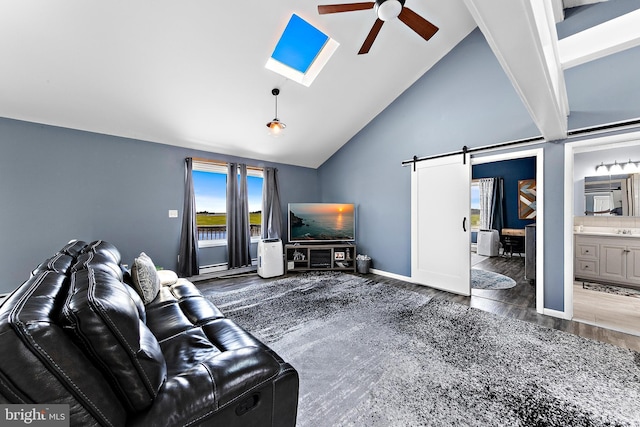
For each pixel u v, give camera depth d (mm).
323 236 4699
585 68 2443
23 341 593
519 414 1362
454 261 3396
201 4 2205
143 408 785
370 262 4523
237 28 2457
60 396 625
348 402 1460
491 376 1669
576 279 3814
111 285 970
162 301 1971
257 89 3205
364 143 4613
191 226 3867
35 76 2420
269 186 4844
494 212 6449
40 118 2799
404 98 3969
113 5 2059
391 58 3299
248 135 4051
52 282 1007
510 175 6301
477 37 3174
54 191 2926
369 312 2730
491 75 3068
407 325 2412
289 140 4453
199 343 1356
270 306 2914
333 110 3967
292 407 1093
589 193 4008
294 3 2393
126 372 747
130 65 2543
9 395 579
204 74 2826
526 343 2076
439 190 3547
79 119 2969
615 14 2291
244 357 1012
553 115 1964
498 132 3014
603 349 1981
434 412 1380
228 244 4301
